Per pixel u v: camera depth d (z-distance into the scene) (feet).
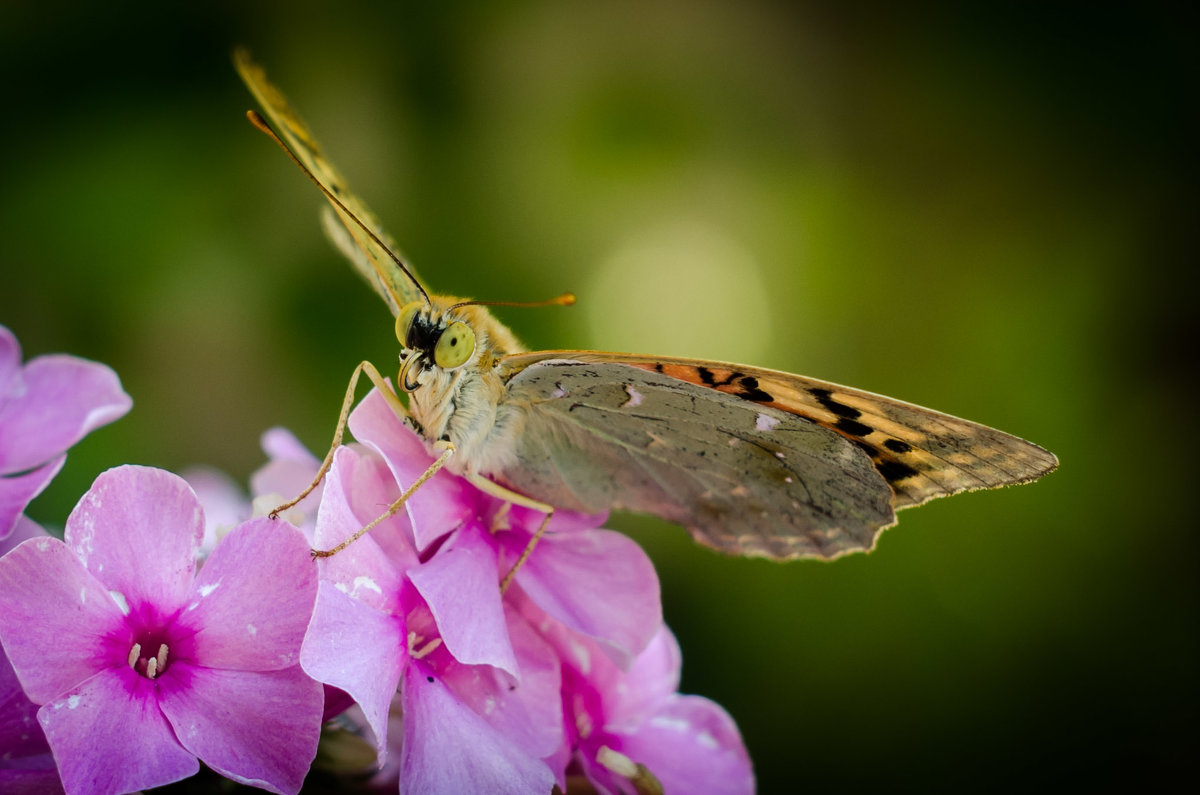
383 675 1.04
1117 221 1.61
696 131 1.56
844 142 1.64
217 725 1.03
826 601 1.37
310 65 1.37
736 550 1.11
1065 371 1.56
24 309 1.28
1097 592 1.42
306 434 1.30
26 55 1.29
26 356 1.28
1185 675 1.38
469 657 1.05
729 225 1.56
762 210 1.59
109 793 1.01
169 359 1.29
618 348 1.50
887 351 1.59
